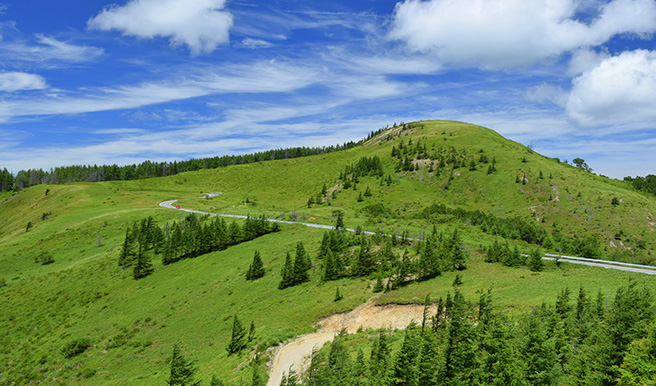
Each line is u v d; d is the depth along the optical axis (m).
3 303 98.12
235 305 76.56
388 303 57.91
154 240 126.12
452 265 67.75
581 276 57.06
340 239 88.38
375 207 167.12
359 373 36.31
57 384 60.94
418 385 32.12
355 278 73.31
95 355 69.00
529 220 162.12
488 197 192.88
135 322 79.50
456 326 34.53
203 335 67.56
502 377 29.27
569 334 34.59
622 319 28.67
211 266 101.25
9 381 64.38
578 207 164.75
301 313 64.25
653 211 156.12
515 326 36.44
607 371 27.25
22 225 182.38
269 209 184.00
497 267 67.06
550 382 28.89
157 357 63.91
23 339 80.62
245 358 50.31
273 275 84.75
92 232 149.50
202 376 49.22
